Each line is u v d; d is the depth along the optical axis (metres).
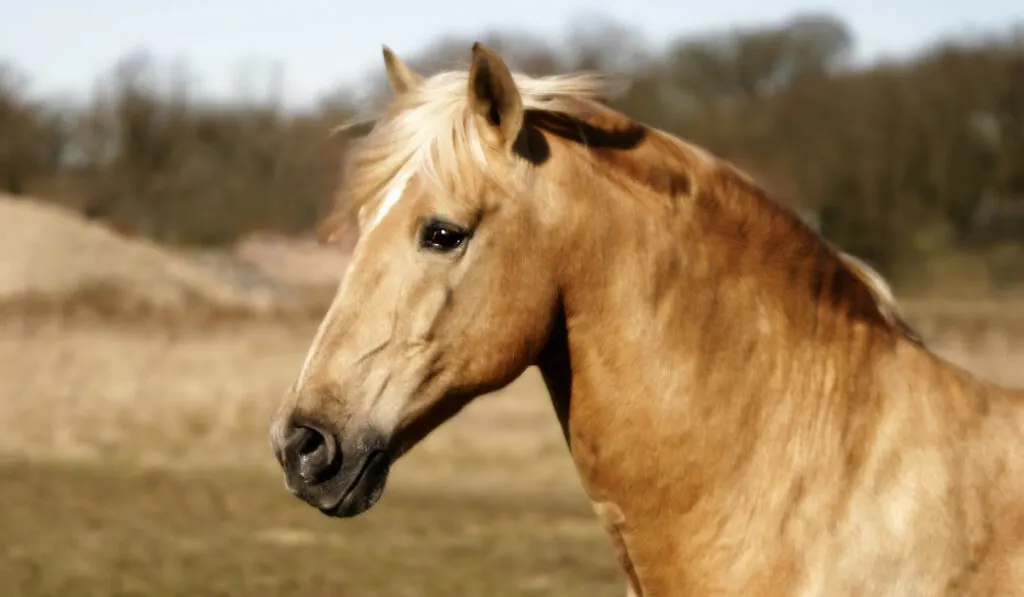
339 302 3.56
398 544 10.08
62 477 12.88
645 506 3.68
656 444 3.64
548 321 3.62
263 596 8.12
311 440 3.46
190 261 35.84
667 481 3.65
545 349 3.77
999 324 25.84
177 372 17.95
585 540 10.39
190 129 62.81
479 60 3.49
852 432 3.64
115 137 63.53
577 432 3.74
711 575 3.62
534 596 8.28
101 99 63.22
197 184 59.66
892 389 3.72
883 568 3.47
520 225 3.58
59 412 16.08
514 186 3.57
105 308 25.41
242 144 60.72
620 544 3.81
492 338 3.57
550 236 3.60
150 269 30.14
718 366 3.66
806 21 57.59
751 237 3.77
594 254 3.63
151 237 56.97
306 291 35.62
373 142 3.70
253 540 10.05
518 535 10.57
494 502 12.30
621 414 3.66
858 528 3.52
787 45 56.84
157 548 9.58
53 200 59.19
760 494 3.60
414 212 3.53
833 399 3.68
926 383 3.75
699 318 3.66
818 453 3.62
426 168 3.55
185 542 9.88
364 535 10.44
